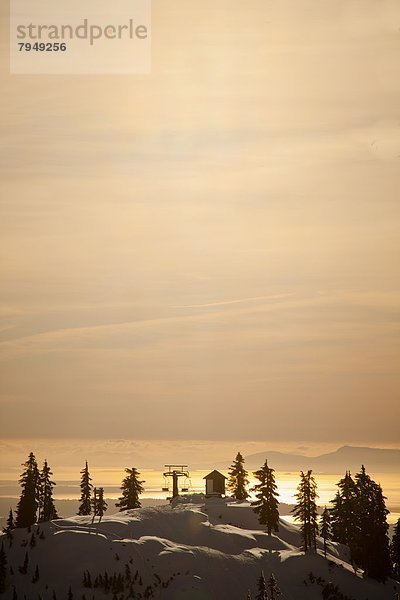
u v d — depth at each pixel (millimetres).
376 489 161500
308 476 156375
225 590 136750
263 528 164625
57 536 145125
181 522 157250
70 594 129500
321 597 140875
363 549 156000
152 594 132000
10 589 132250
